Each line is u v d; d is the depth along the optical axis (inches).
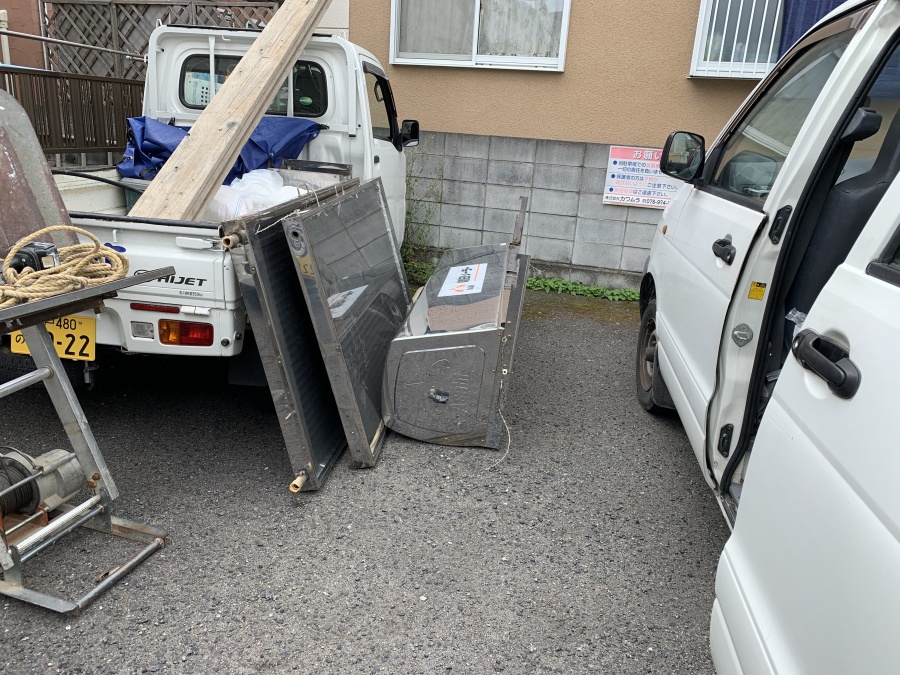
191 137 143.3
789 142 102.9
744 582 62.4
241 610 90.9
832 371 54.1
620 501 122.7
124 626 87.0
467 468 130.5
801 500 54.9
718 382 98.4
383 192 171.0
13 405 143.0
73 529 97.3
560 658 85.9
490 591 97.3
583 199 263.1
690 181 138.3
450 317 136.6
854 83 85.5
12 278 81.1
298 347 118.6
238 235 104.3
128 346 116.8
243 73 158.2
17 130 102.9
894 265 55.1
